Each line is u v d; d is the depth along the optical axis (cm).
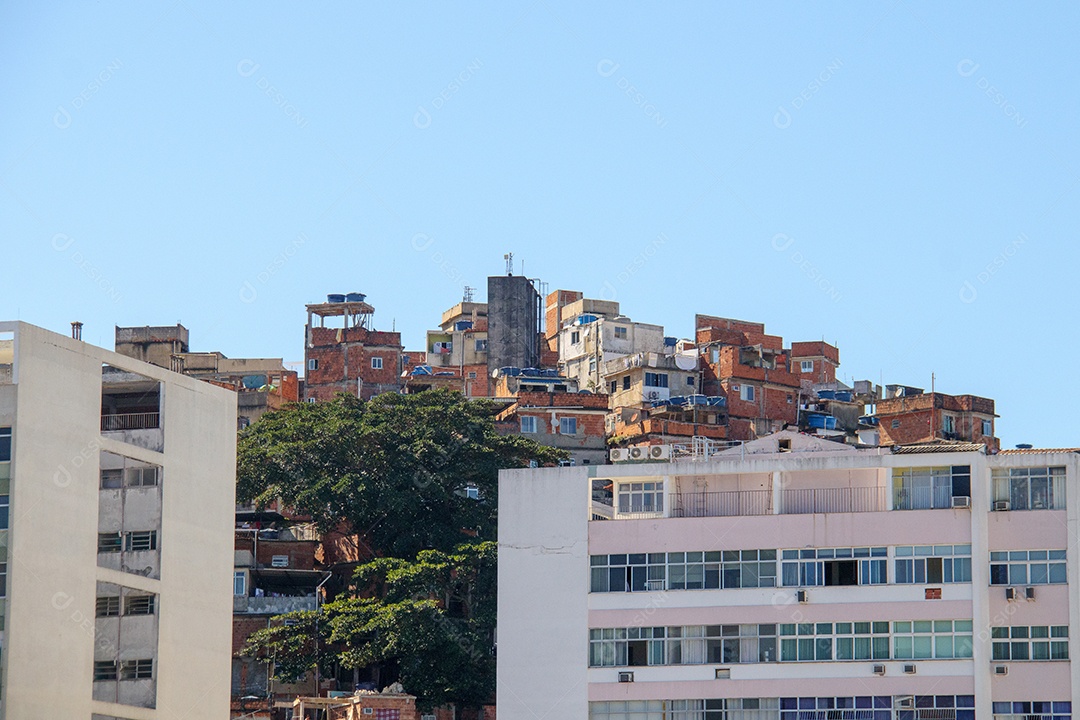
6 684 8506
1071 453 8906
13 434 8788
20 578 8675
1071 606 8725
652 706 8838
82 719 9038
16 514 8706
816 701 8725
